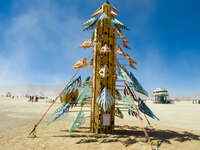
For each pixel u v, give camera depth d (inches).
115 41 303.7
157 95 1905.8
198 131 316.2
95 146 203.6
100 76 283.7
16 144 208.2
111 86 285.3
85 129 315.6
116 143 217.8
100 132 276.5
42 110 713.6
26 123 374.3
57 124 371.6
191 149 201.9
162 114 650.2
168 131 312.3
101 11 303.1
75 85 291.0
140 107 282.0
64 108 271.7
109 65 287.4
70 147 198.7
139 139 240.8
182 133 295.0
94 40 299.7
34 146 201.2
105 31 295.6
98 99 252.8
